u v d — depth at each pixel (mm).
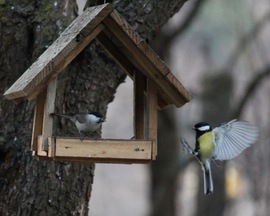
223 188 22750
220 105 23172
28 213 11352
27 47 11828
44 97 9977
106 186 32938
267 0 25562
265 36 27094
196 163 22938
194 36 25734
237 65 25859
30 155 11445
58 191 11430
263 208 21828
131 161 9953
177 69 27531
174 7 12250
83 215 11734
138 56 10172
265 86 23500
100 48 11719
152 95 10406
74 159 9828
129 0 12016
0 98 11602
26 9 11797
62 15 11883
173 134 21453
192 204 25188
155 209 21406
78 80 11625
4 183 11461
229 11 24250
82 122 10227
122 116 29031
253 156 22125
